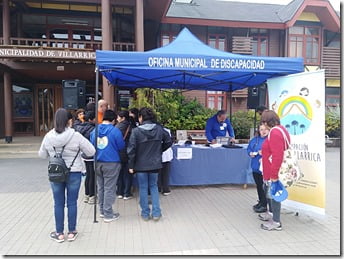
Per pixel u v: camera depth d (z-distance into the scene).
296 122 4.29
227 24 15.13
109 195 4.09
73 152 3.38
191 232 3.78
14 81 14.77
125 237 3.62
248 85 7.37
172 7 16.19
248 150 4.64
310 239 3.59
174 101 12.71
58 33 13.63
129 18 13.97
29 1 12.67
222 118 6.65
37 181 6.61
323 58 16.58
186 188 6.00
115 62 4.19
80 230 3.82
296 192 4.30
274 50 16.20
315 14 16.39
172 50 4.57
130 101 12.53
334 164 9.09
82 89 7.00
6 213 4.50
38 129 15.23
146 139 4.01
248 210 4.64
